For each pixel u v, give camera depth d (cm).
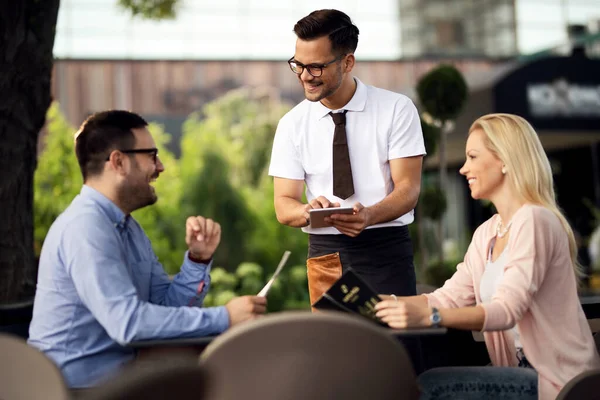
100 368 228
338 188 312
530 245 232
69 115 1523
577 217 1273
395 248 307
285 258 236
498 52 1542
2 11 356
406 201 299
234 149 1073
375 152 313
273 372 159
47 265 227
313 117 320
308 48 294
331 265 308
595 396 209
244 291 811
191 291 260
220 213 955
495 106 982
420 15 1515
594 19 1378
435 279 748
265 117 1205
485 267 259
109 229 226
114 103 1563
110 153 234
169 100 1599
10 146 360
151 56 1418
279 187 327
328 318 160
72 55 1383
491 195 254
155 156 242
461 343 340
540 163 247
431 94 761
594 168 1232
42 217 745
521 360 255
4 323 300
